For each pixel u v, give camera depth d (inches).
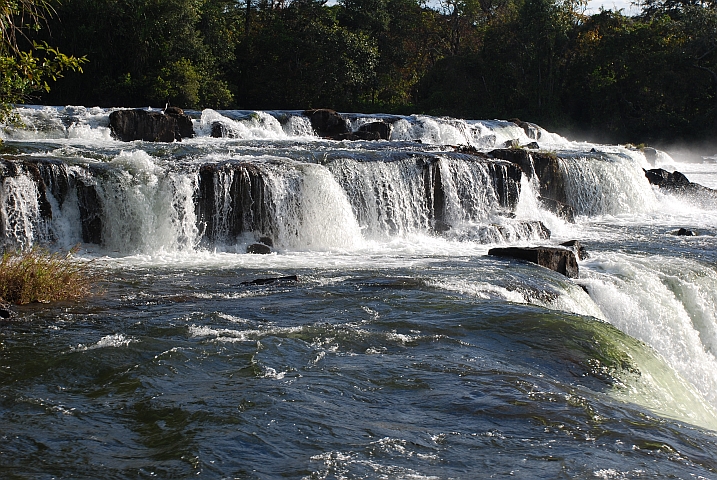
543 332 412.5
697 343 614.5
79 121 1147.3
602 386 357.4
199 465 244.2
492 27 2755.9
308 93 2442.2
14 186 667.4
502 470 243.6
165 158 805.9
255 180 750.5
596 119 2544.3
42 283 493.0
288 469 242.4
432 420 286.0
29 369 350.3
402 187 857.5
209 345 382.3
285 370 343.9
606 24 2620.6
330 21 2593.5
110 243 710.5
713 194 1238.9
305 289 518.9
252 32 2637.8
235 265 639.1
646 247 813.2
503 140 1626.5
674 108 2497.5
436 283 537.0
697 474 246.7
